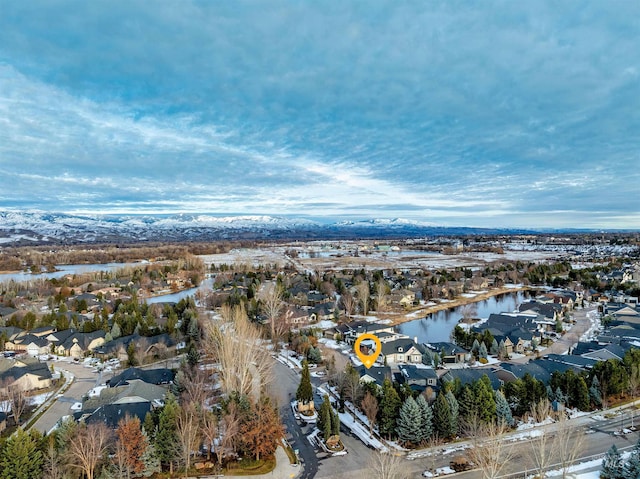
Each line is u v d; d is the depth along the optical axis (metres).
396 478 48.03
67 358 99.81
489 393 61.41
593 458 53.75
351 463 54.25
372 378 77.56
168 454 52.41
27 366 83.00
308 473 52.16
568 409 68.12
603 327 123.25
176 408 55.44
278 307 121.94
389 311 147.25
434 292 173.75
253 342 82.44
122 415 62.19
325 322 132.62
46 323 120.38
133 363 92.38
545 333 118.62
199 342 105.25
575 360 83.62
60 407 72.06
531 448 55.56
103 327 112.50
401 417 58.94
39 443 49.56
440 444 58.41
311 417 67.12
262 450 54.34
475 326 119.00
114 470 48.81
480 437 55.53
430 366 91.56
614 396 72.12
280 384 81.50
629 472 46.94
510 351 102.31
